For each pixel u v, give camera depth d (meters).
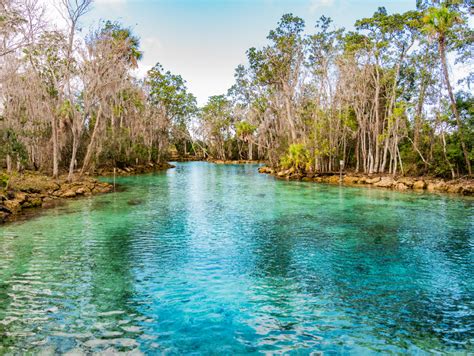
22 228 13.69
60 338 5.88
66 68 27.00
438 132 31.81
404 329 6.28
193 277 8.70
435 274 8.94
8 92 26.06
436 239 12.22
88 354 5.44
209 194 24.55
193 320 6.56
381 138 34.31
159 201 21.11
